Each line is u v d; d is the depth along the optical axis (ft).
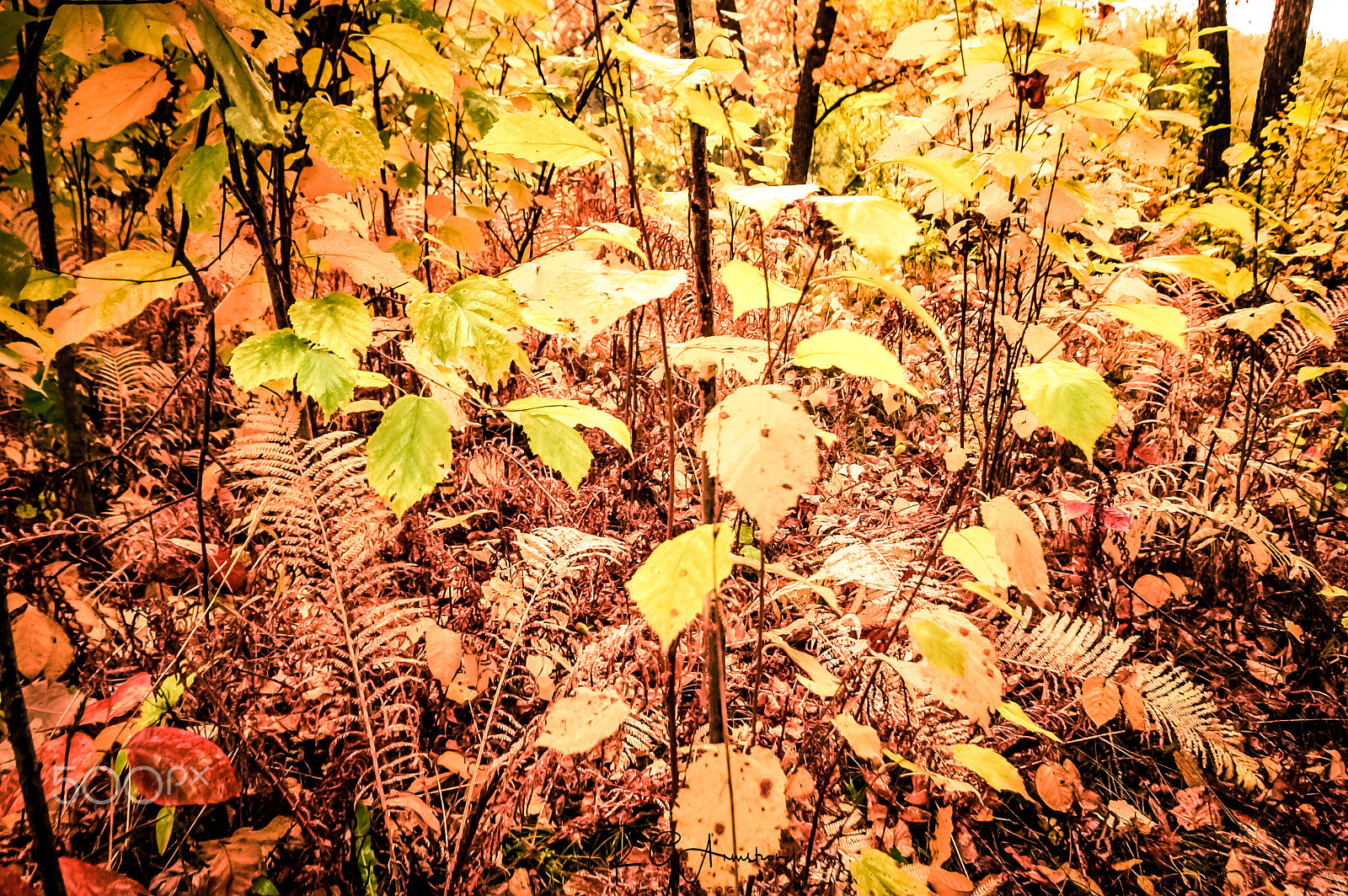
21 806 2.16
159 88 2.23
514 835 2.90
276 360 2.07
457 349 2.10
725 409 1.64
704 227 2.08
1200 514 4.06
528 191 4.38
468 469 3.48
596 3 2.61
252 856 2.35
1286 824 3.29
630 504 3.89
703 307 2.11
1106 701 3.17
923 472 4.87
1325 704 3.76
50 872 1.87
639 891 2.60
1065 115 3.16
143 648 2.60
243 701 2.54
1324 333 3.65
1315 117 8.17
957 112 3.78
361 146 2.18
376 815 2.62
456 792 2.80
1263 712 3.82
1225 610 4.21
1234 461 4.67
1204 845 3.20
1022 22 3.04
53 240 2.55
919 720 2.91
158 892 2.33
